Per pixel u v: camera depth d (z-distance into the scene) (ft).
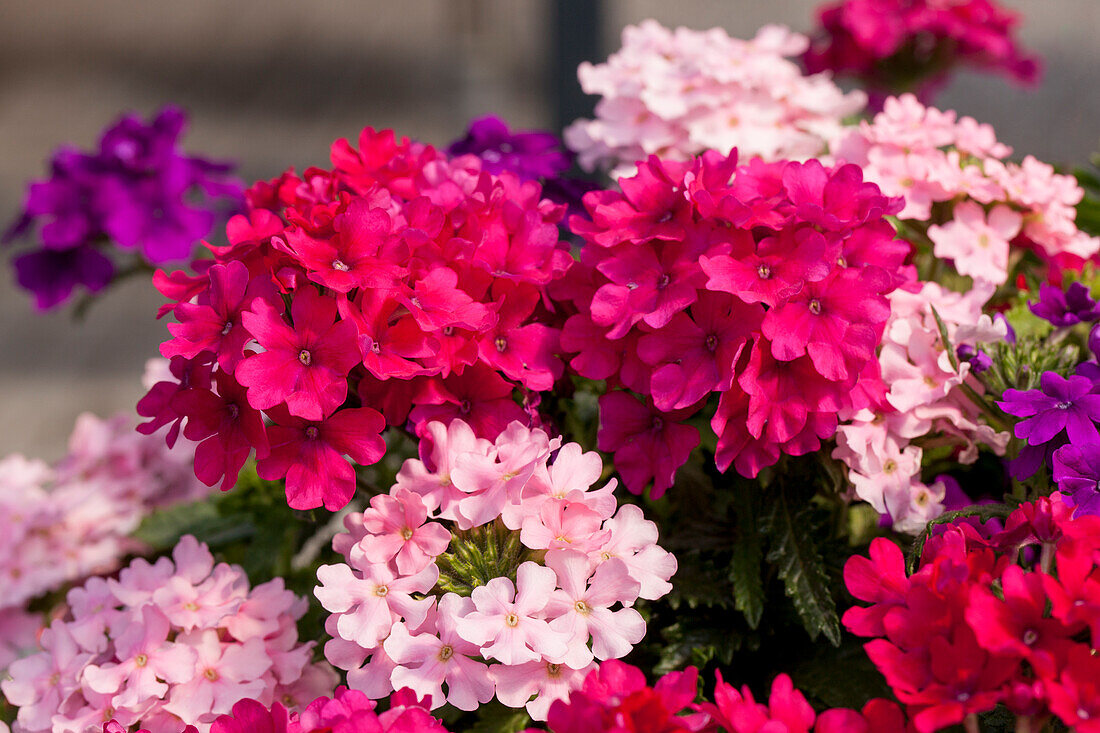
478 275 1.47
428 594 1.42
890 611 1.30
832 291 1.44
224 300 1.42
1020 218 1.62
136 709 1.44
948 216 1.66
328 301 1.40
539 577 1.37
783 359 1.42
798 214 1.44
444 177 1.58
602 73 1.79
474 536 1.43
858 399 1.47
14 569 1.75
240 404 1.42
